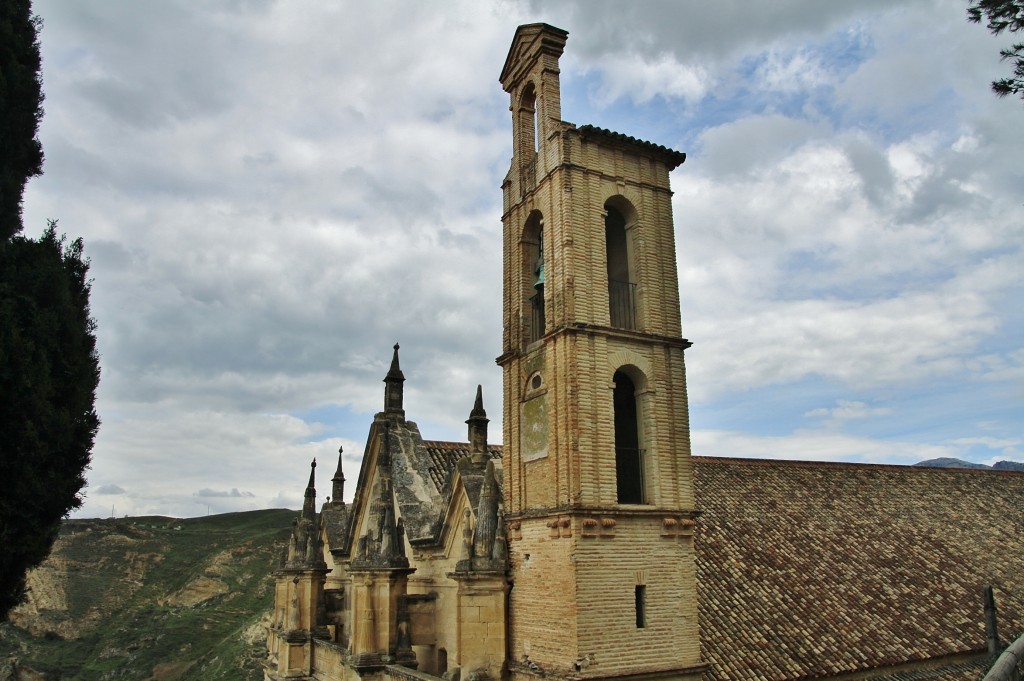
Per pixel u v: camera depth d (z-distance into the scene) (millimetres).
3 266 19203
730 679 23844
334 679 33062
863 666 26609
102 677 94750
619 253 27297
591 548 21906
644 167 26734
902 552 35938
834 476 42406
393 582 27969
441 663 28578
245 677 85062
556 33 27359
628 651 21609
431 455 35594
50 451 18750
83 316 21312
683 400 25203
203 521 161250
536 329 27094
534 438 24734
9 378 18078
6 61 20438
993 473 49469
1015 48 14273
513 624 24281
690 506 24109
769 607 28500
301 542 38719
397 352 35812
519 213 28141
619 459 24375
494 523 25422
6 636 102000
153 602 115938
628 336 24453
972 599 33250
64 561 123000
